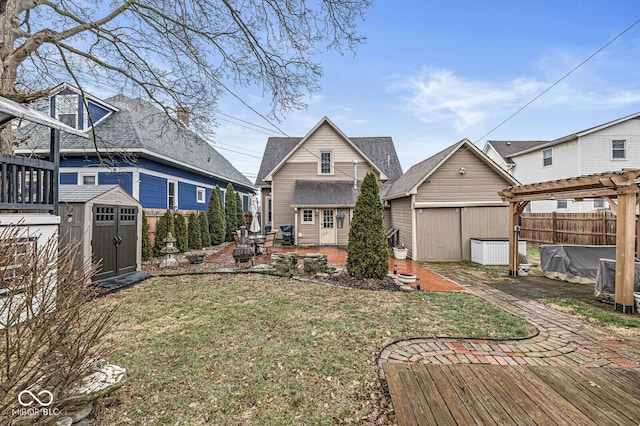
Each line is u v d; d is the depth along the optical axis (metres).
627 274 5.13
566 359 3.50
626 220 5.21
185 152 14.89
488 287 6.99
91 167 11.14
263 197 18.55
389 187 16.56
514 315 5.00
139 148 10.58
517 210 8.30
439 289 6.77
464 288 6.89
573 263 7.50
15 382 1.90
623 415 2.25
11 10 5.45
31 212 5.19
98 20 6.61
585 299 6.01
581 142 15.85
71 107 9.37
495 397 2.51
